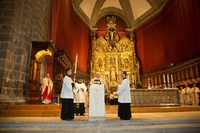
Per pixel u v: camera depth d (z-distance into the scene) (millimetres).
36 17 10234
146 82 19156
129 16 22938
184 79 13648
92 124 4895
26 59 9219
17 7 8500
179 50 14641
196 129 4684
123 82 5875
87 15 21266
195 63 12219
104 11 23250
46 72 11562
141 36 21078
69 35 15695
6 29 7895
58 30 12484
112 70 19672
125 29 22828
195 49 12453
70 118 5473
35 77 9445
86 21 20953
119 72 19469
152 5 19578
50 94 9414
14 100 7711
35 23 10133
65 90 5641
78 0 18250
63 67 13875
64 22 14078
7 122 4852
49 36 12055
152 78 18359
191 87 12992
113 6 23109
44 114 6645
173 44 15672
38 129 4430
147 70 19391
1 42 7727
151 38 19500
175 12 15602
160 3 18406
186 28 13672
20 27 8875
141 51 20688
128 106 5566
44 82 9281
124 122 5020
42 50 9336
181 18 14508
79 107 7121
